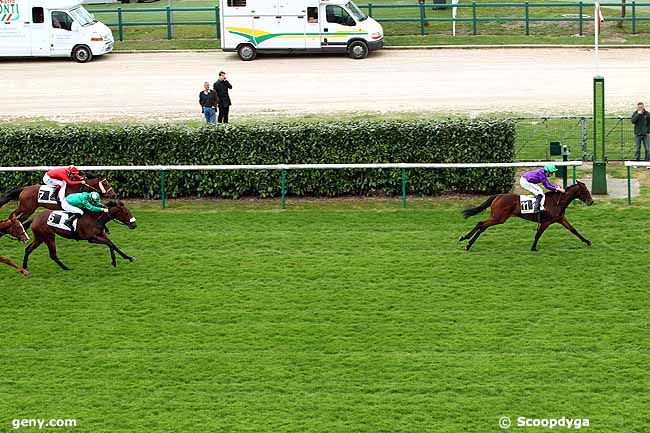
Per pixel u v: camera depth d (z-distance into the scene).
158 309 16.27
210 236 19.22
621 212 19.91
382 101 28.19
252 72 32.09
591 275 17.06
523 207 17.86
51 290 17.09
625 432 12.77
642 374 13.98
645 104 26.91
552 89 28.89
